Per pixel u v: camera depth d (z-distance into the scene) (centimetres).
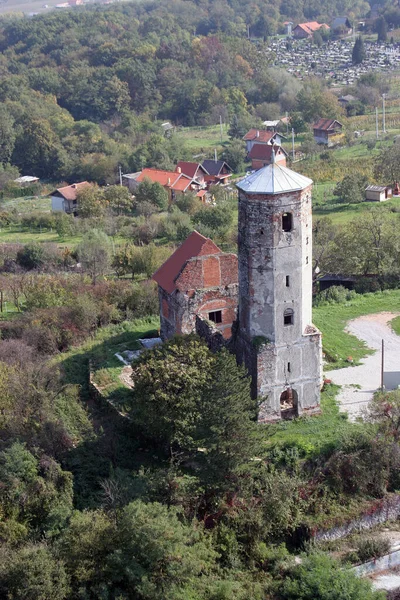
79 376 6669
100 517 4616
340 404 5828
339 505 5119
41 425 5462
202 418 4912
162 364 5319
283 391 5594
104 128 19888
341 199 13100
